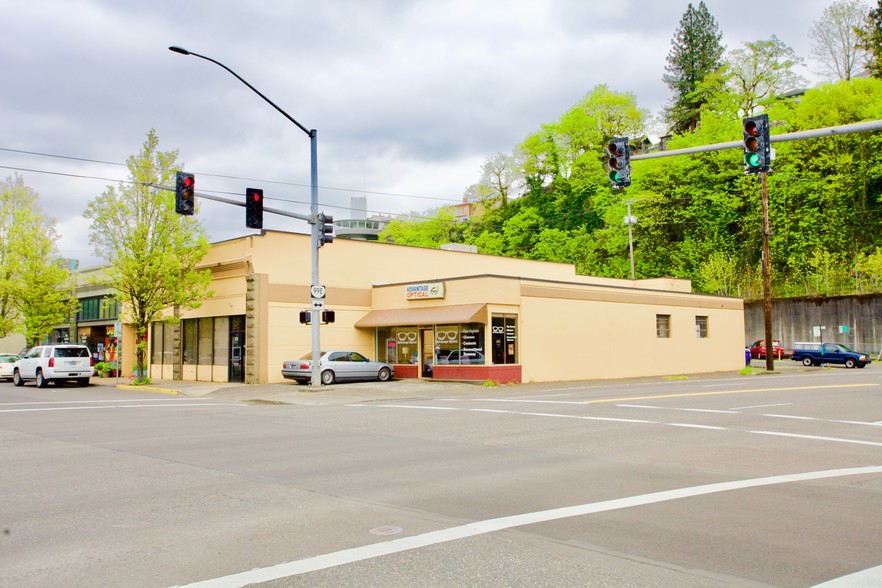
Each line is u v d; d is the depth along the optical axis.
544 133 69.75
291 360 30.28
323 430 14.60
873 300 48.56
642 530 6.61
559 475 9.43
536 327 31.27
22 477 9.52
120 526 6.94
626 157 14.55
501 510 7.46
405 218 85.62
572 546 6.08
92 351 45.31
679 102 73.94
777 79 57.59
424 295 31.50
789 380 30.11
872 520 6.98
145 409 20.12
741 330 44.00
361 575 5.35
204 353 33.44
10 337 56.03
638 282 47.53
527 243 69.69
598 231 64.12
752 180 55.72
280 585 5.14
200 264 33.16
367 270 34.38
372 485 8.84
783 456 10.97
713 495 8.16
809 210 53.81
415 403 21.19
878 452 11.36
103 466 10.36
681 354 39.31
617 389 25.84
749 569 5.45
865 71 59.84
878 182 54.53
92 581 5.31
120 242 30.00
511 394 24.14
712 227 58.88
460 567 5.52
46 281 40.69
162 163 30.55
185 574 5.43
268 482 9.07
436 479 9.20
